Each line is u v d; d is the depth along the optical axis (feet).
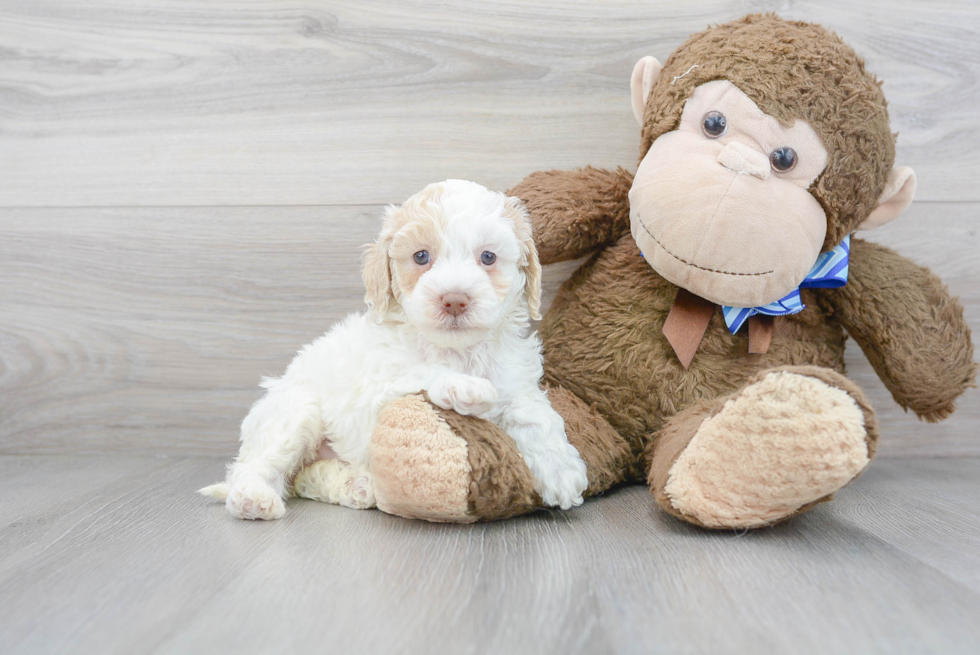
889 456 6.08
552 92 5.93
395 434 3.85
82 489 5.05
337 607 2.87
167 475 5.52
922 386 4.91
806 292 5.23
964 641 2.56
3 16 6.05
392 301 4.44
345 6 5.93
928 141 5.89
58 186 6.12
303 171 6.04
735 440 3.62
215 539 3.81
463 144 5.98
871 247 5.26
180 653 2.50
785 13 5.80
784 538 3.80
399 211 4.39
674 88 4.68
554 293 5.90
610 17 5.86
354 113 5.99
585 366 5.11
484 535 3.87
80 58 6.06
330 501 4.60
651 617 2.77
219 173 6.07
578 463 4.36
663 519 4.19
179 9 6.00
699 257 4.33
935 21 5.83
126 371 6.17
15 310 6.14
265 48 5.99
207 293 6.13
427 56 5.94
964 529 4.01
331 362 4.54
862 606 2.86
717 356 4.95
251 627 2.70
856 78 4.45
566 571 3.28
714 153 4.42
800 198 4.35
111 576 3.25
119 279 6.15
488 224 4.17
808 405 3.42
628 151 5.95
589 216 5.16
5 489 5.06
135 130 6.08
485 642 2.56
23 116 6.11
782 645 2.53
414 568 3.33
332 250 6.07
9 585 3.16
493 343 4.52
